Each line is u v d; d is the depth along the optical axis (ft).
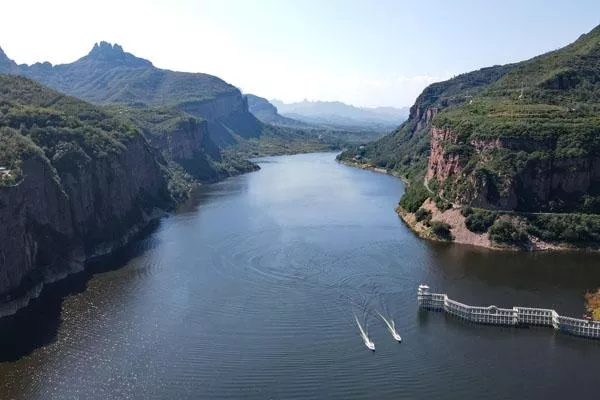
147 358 294.87
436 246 493.36
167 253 479.82
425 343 309.83
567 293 376.27
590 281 400.06
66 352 301.02
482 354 297.53
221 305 362.53
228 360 292.61
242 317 344.08
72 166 485.56
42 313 351.25
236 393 262.88
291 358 294.05
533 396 258.78
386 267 433.89
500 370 281.33
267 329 327.67
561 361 289.74
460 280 403.54
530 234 492.13
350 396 260.01
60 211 443.32
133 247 501.97
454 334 320.50
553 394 260.01
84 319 342.23
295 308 356.79
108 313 351.05
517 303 358.23
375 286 393.50
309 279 408.87
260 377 276.21
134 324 335.06
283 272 424.87
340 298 372.58
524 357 294.05
